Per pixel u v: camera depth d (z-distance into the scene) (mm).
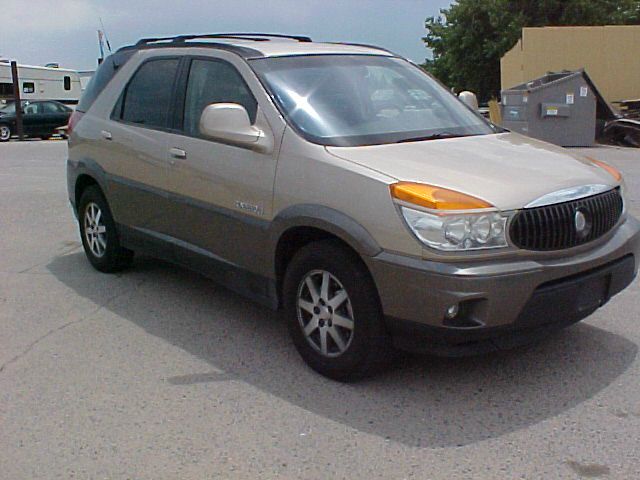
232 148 5059
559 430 3922
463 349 4109
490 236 3943
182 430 3998
